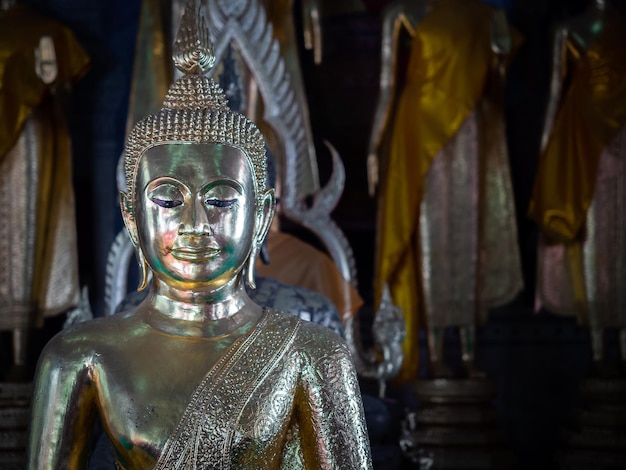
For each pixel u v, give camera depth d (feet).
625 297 20.65
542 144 21.16
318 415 6.28
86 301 14.02
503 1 23.52
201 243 6.15
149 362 6.15
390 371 15.85
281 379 6.20
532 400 22.99
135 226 6.63
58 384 6.20
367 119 23.30
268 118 17.89
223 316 6.41
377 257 20.84
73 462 6.26
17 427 18.97
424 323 21.02
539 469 22.79
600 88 20.58
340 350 6.42
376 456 12.84
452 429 20.17
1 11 20.84
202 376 6.09
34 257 20.38
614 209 20.61
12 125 19.89
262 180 6.67
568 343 23.09
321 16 22.77
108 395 6.09
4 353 22.20
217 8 17.63
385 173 21.18
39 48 20.10
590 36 20.86
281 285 10.37
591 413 20.36
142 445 5.95
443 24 20.67
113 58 22.81
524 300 23.26
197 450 5.93
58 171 21.03
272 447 6.15
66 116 21.85
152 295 6.51
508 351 23.09
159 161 6.29
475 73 20.59
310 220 17.74
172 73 19.84
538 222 20.90
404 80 22.68
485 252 21.35
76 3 22.79
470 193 20.77
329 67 23.38
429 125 20.47
